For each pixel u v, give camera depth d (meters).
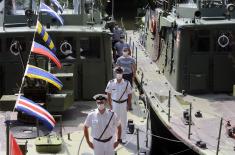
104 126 8.48
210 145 9.50
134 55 17.03
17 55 11.92
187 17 13.14
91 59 12.14
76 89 12.23
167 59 13.89
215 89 12.77
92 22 12.74
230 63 12.67
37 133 9.89
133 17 31.64
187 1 13.72
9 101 10.88
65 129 10.56
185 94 12.63
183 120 10.76
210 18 12.80
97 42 12.09
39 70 8.97
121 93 10.00
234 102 12.10
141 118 11.48
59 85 9.30
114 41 16.80
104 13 18.19
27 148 9.52
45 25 12.48
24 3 12.95
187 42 12.52
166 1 14.65
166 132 11.69
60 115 10.26
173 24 12.87
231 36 12.53
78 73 12.16
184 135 9.98
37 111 7.84
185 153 11.45
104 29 12.21
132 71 12.29
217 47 12.60
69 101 11.09
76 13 12.98
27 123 10.58
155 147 12.12
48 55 9.72
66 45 11.98
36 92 10.64
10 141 6.79
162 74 14.58
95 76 12.21
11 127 10.38
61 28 12.15
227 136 9.94
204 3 12.86
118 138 8.78
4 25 12.27
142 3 32.31
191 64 12.62
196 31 12.47
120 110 10.06
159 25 14.80
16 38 11.87
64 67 11.65
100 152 8.63
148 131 10.55
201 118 10.95
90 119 8.51
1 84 12.03
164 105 11.84
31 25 12.36
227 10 12.86
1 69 11.98
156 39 15.53
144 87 13.24
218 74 12.70
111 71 12.27
